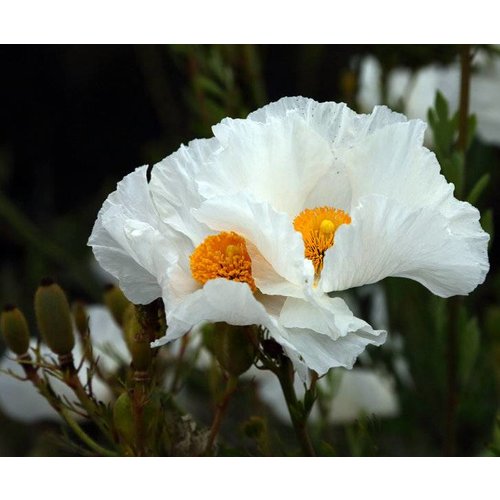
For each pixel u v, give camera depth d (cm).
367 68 106
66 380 75
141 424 73
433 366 96
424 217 67
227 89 98
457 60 102
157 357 75
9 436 115
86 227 141
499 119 102
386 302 99
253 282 69
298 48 138
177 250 71
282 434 95
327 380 88
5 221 138
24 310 128
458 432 100
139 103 154
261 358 71
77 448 76
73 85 154
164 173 72
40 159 154
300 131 72
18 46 152
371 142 72
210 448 74
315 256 71
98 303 114
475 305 110
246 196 68
